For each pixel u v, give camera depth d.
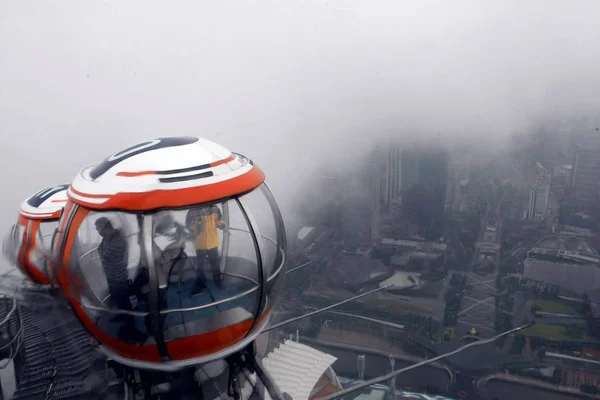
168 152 8.59
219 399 10.34
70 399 11.20
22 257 13.17
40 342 12.37
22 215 13.98
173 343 8.50
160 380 9.89
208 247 8.98
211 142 9.51
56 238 9.32
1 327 11.97
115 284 8.51
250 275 9.45
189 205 8.05
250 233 8.85
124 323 8.70
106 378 11.82
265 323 10.27
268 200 10.16
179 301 8.70
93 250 8.88
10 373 11.74
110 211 8.06
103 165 8.91
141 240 7.93
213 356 9.18
